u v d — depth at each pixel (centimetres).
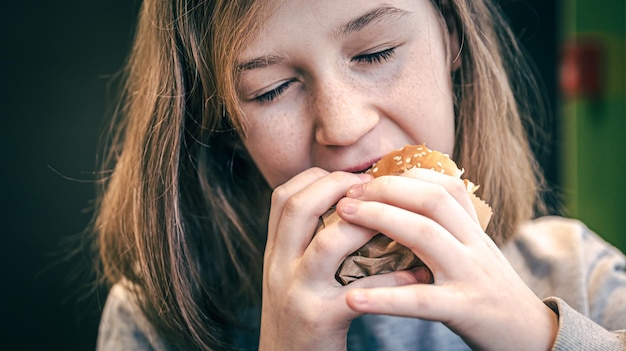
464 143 55
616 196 100
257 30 43
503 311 39
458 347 56
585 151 101
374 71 44
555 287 58
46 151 105
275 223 45
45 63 104
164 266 54
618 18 98
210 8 47
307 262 41
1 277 105
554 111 102
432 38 46
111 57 105
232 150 55
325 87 43
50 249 106
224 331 57
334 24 42
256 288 59
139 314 60
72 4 103
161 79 51
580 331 41
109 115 102
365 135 45
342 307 40
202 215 57
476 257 39
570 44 100
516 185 59
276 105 46
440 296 38
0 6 102
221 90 46
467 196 41
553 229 63
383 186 40
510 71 62
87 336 104
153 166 53
